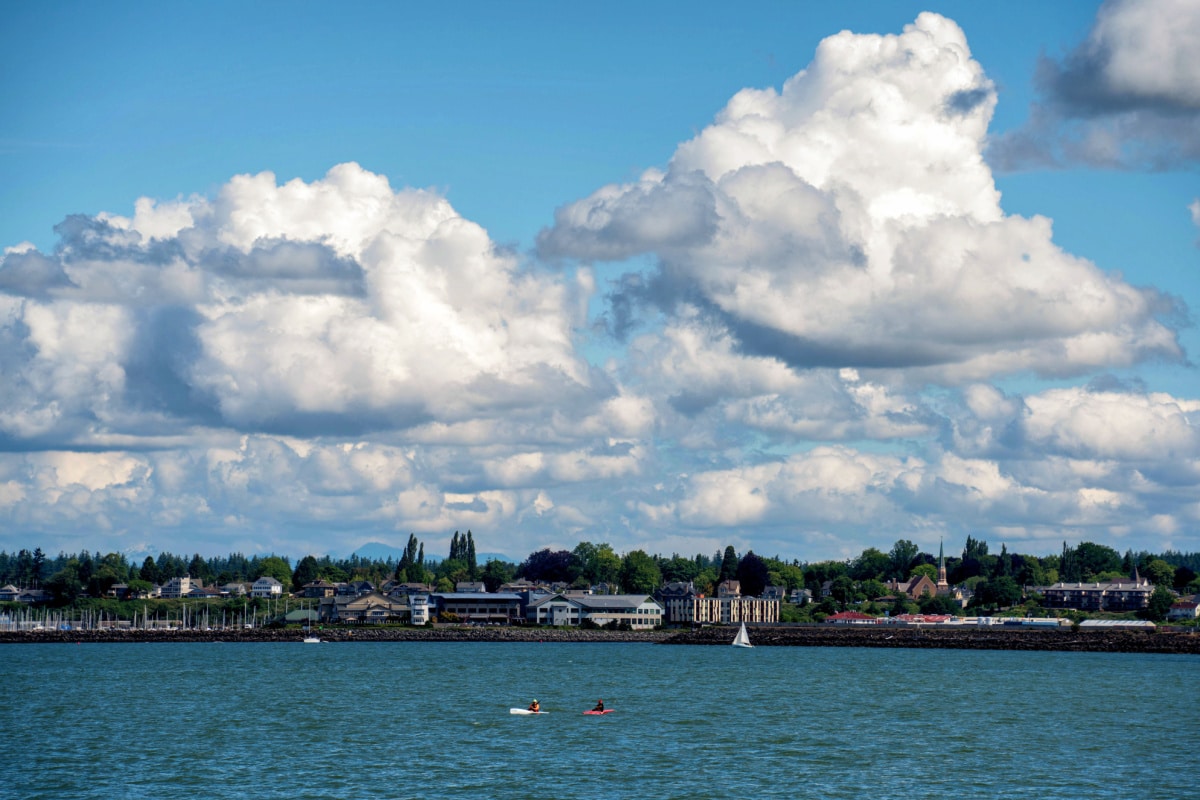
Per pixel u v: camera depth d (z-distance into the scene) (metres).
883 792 99.81
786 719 145.62
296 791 98.88
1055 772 109.44
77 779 104.00
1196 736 133.12
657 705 161.00
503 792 98.56
